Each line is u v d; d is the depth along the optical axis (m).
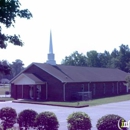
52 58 42.81
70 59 95.31
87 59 95.50
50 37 43.31
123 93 50.78
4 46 7.57
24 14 7.08
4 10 6.70
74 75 40.78
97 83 43.94
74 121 9.48
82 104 29.58
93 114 21.55
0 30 7.33
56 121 10.37
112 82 48.22
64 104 29.62
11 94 41.06
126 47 85.50
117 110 24.39
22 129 11.76
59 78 36.66
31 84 37.03
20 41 7.83
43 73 38.53
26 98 39.47
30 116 11.65
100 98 39.38
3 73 7.42
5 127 12.39
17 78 38.53
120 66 84.75
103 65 95.00
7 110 12.55
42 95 38.22
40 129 10.26
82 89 40.16
